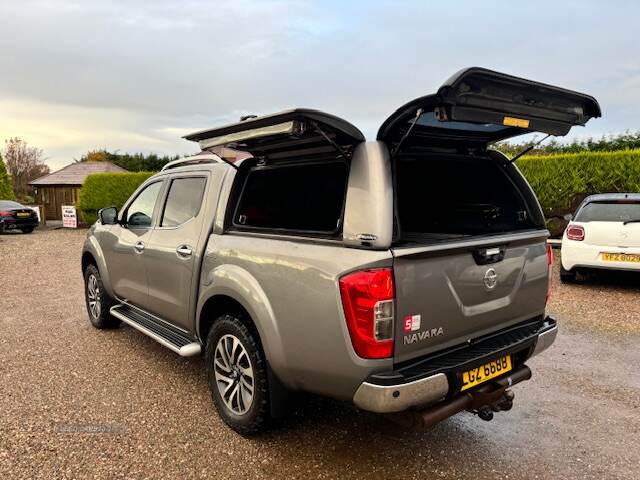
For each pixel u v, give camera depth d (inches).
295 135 100.3
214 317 137.2
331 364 96.6
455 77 86.0
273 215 121.3
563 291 292.4
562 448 119.3
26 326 220.1
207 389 151.4
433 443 121.0
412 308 93.9
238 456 114.1
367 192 94.7
